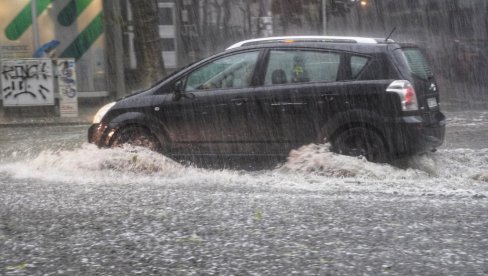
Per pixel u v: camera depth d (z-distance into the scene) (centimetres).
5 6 2141
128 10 2312
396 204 802
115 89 2211
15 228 694
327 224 705
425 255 599
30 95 1923
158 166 1038
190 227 695
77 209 777
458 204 802
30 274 553
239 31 2688
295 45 1051
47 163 1091
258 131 1045
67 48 2192
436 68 2809
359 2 3138
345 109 1008
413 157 1062
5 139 1582
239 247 625
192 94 1072
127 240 649
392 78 996
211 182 954
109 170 1046
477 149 1277
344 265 573
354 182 948
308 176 992
